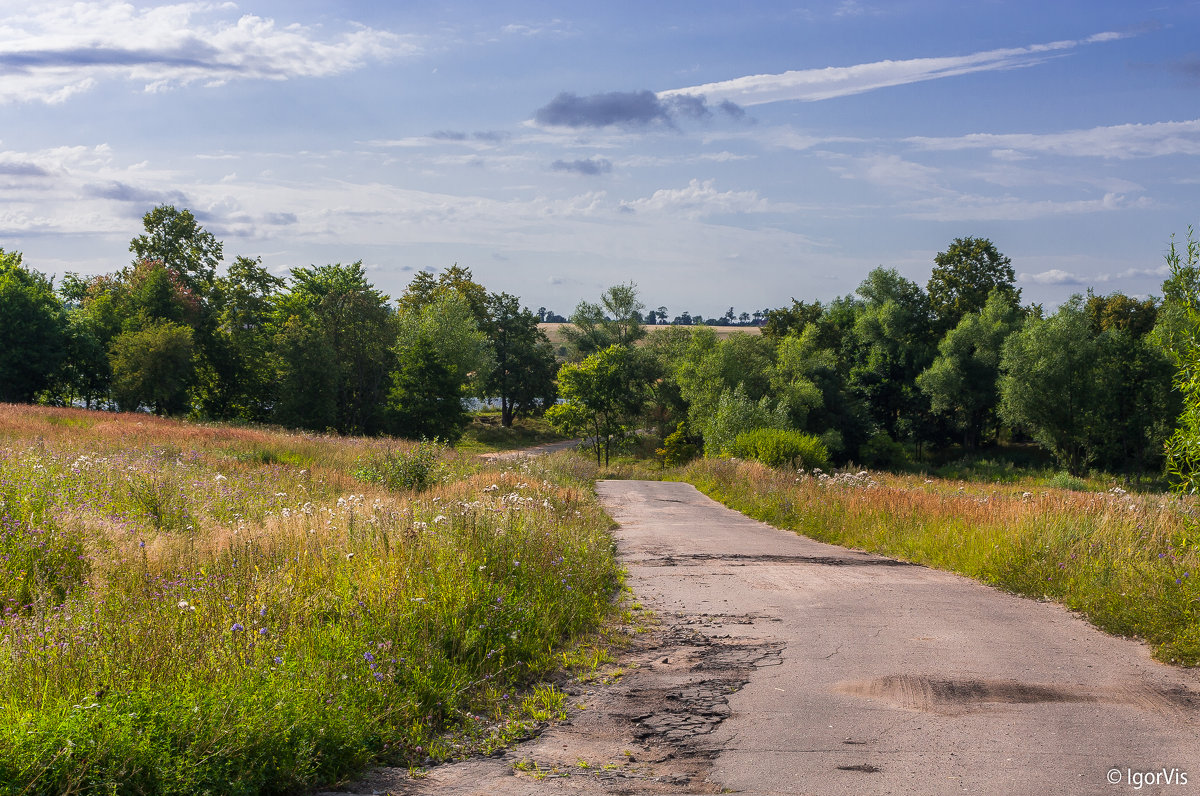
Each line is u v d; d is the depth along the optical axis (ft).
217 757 12.50
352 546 26.84
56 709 12.75
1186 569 25.43
